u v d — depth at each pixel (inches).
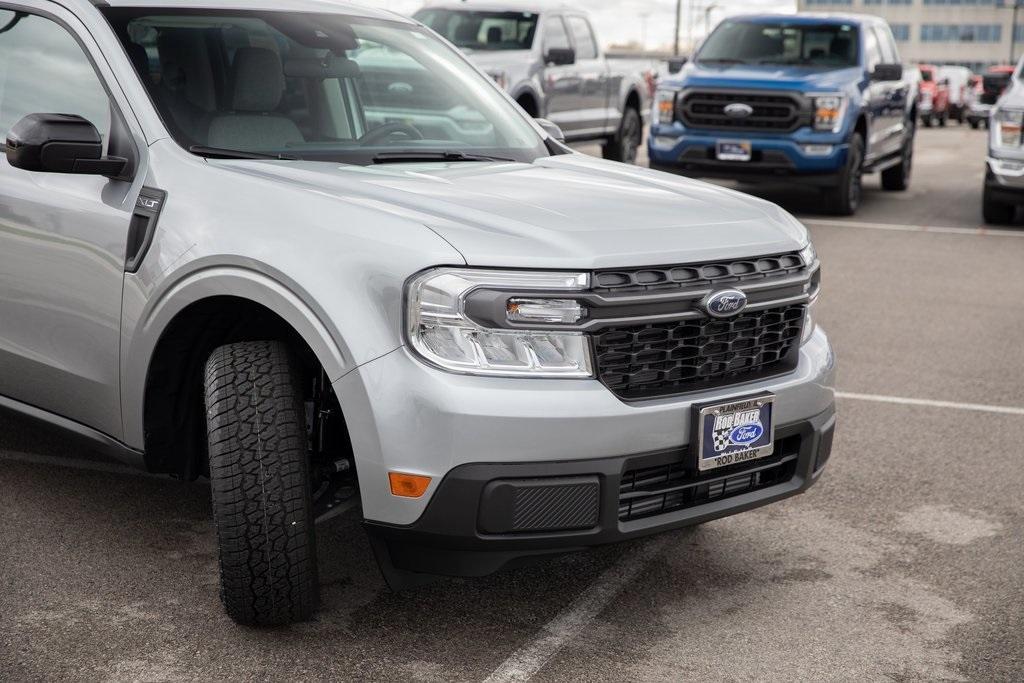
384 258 114.9
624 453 117.0
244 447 119.8
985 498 176.6
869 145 502.9
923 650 127.9
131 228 134.0
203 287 124.9
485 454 111.5
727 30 512.7
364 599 135.6
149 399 135.9
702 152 475.2
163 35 149.0
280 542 120.2
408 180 135.3
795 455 136.2
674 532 160.1
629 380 119.4
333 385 115.3
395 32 176.4
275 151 145.1
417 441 111.5
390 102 162.2
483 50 517.3
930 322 300.4
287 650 122.9
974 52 5103.3
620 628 130.8
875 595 141.7
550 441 113.1
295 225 121.1
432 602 135.6
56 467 175.8
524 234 118.3
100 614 129.5
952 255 406.0
